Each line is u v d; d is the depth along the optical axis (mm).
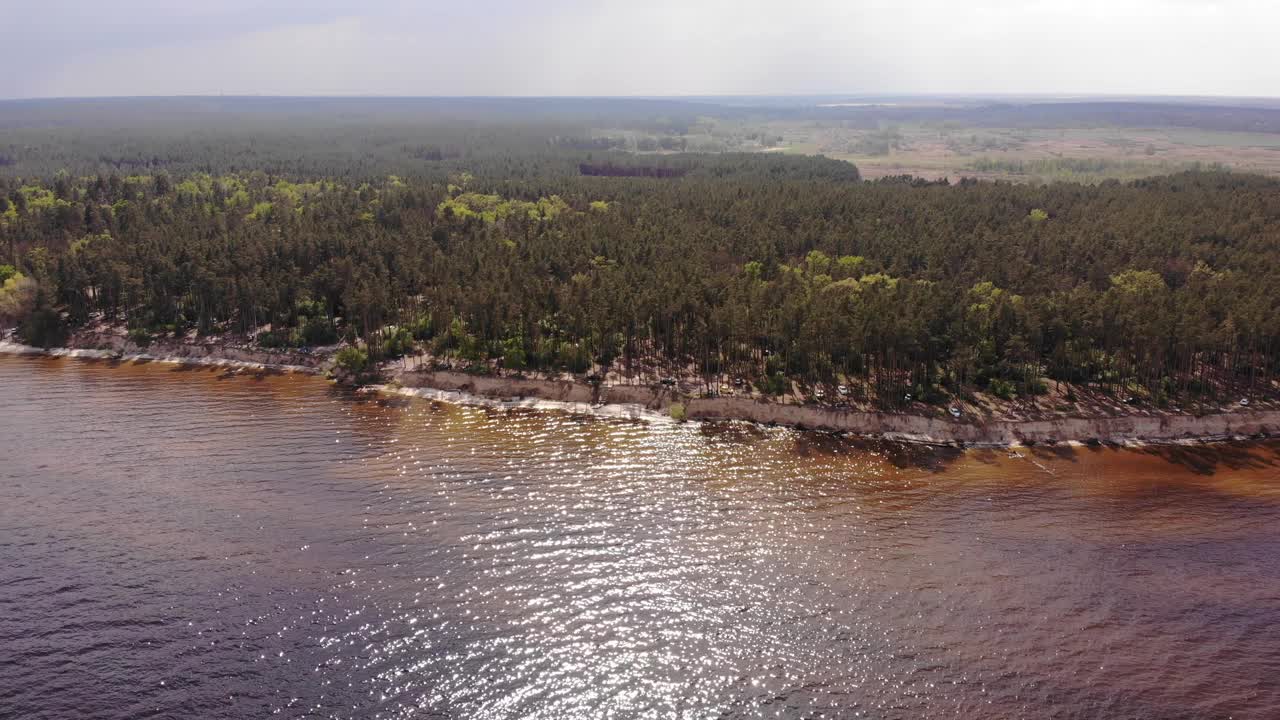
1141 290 154125
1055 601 85688
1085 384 138500
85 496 105562
